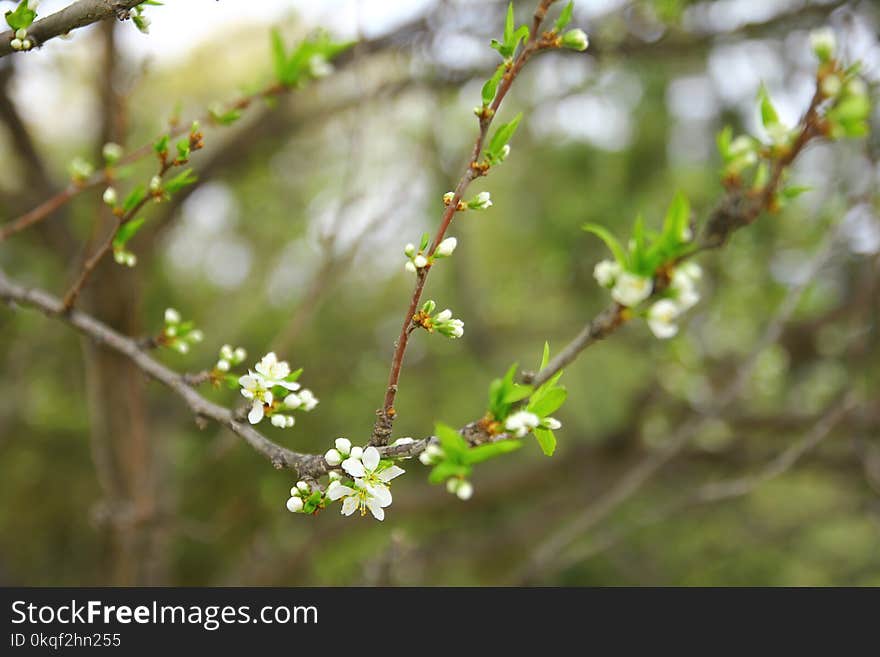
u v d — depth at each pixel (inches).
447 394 259.8
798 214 192.9
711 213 41.8
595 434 245.0
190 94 212.4
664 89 210.5
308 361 245.9
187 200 172.4
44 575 259.8
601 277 43.4
